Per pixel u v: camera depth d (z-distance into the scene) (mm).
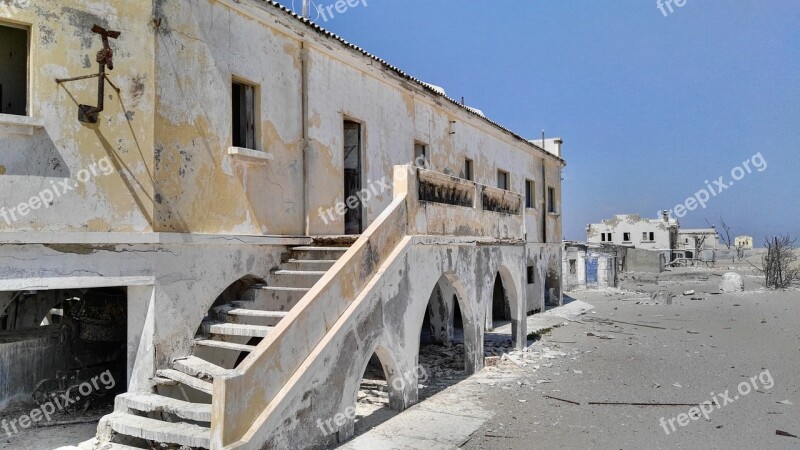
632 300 26562
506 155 19828
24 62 6523
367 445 6812
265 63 8867
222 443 5121
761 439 7367
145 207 6930
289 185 9336
